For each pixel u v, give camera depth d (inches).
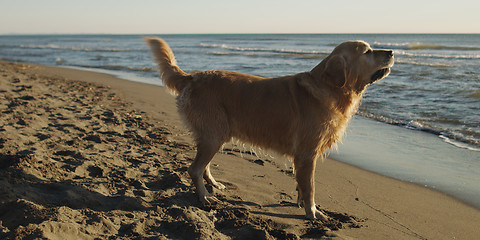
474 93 417.1
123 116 319.3
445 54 1045.8
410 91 453.1
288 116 154.6
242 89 159.2
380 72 163.6
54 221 112.7
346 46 160.4
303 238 135.6
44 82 507.2
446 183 198.5
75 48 1957.4
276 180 195.8
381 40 2578.7
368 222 154.5
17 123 255.0
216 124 159.8
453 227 151.6
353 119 344.8
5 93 372.5
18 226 109.2
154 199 155.6
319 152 158.9
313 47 1664.6
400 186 195.8
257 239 127.9
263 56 1077.1
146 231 122.7
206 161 162.2
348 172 217.2
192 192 165.6
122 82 575.8
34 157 171.0
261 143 162.4
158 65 176.2
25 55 1380.4
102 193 151.6
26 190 141.0
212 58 1015.0
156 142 249.3
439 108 367.6
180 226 124.7
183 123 165.9
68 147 209.5
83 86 499.8
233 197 170.4
